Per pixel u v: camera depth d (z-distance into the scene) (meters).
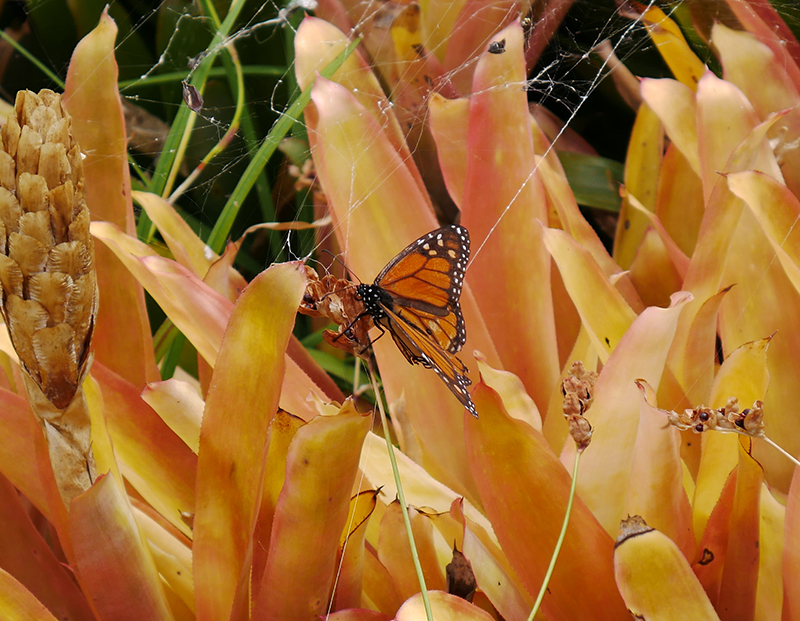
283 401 1.00
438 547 0.97
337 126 1.03
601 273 1.00
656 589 0.89
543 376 1.05
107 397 0.98
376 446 0.99
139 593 0.91
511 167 1.05
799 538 0.92
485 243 1.05
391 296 0.94
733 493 0.93
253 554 0.93
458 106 1.08
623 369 0.95
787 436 1.01
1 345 0.96
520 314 1.05
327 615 0.90
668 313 0.94
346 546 0.92
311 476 0.88
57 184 0.85
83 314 0.87
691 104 1.09
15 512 0.96
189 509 0.98
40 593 0.96
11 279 0.86
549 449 0.92
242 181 1.16
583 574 0.92
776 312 1.02
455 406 1.03
